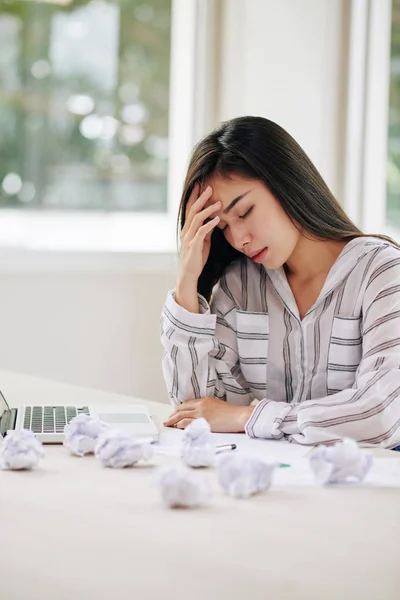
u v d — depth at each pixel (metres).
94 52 3.29
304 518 1.11
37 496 1.20
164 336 1.80
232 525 1.08
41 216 3.25
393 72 3.35
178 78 3.38
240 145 1.69
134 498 1.19
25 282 3.04
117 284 3.15
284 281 1.79
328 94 3.25
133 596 0.86
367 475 1.32
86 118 3.29
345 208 3.32
